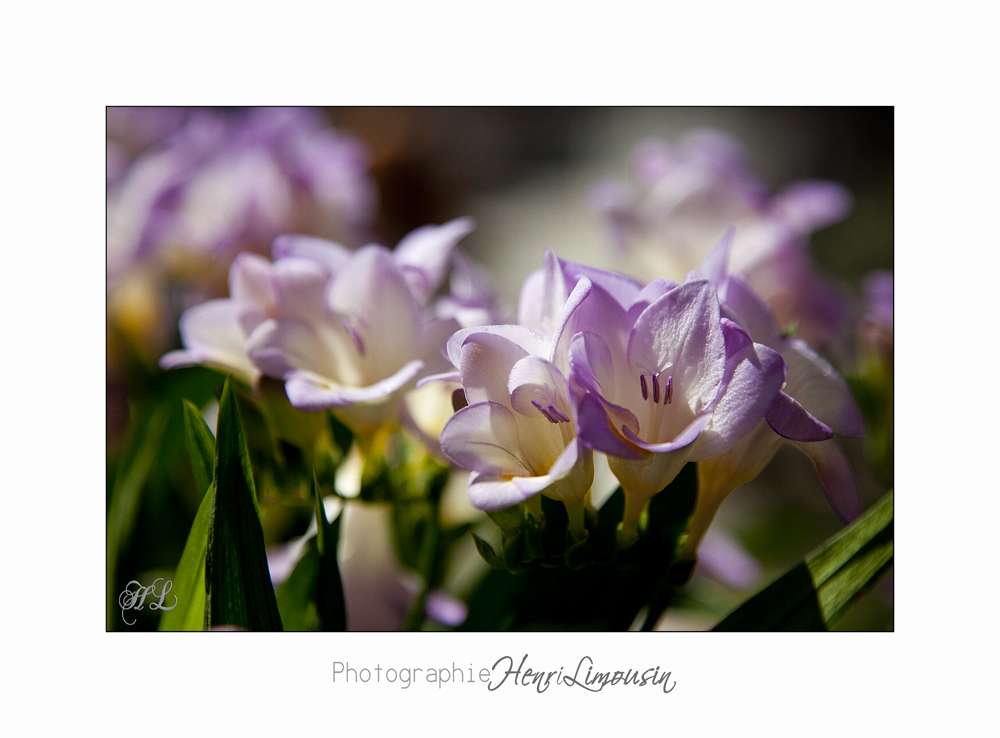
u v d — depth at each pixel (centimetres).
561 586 30
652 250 50
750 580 43
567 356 27
